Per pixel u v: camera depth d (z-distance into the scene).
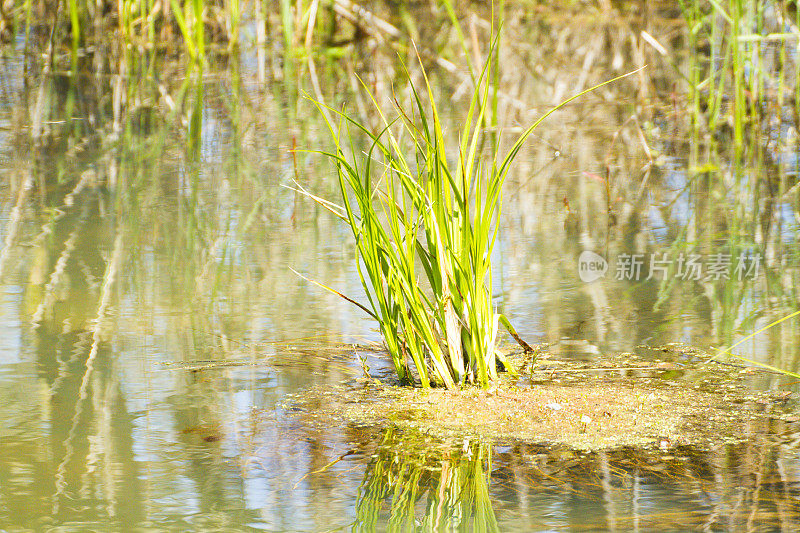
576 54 16.88
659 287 6.95
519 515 3.96
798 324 6.12
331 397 5.18
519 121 12.70
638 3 19.94
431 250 5.38
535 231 8.35
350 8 18.34
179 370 5.51
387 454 4.52
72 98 13.93
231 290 6.88
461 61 16.59
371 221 5.30
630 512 3.95
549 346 5.89
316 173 10.16
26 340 5.91
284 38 17.69
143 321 6.27
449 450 4.54
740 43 11.62
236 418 4.90
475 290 5.21
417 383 5.38
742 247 7.82
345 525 3.91
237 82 15.03
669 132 12.03
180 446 4.60
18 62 16.19
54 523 3.90
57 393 5.17
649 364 5.56
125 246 7.86
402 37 18.00
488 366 5.36
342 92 14.31
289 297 6.77
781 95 11.52
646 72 14.80
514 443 4.60
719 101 11.70
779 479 4.19
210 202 9.18
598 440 4.61
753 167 10.40
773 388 5.19
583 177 10.13
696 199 9.27
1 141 11.55
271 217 8.70
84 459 4.45
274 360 5.68
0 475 4.29
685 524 3.85
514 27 18.72
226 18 18.02
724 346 5.82
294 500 4.11
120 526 3.89
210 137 11.80
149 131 12.12
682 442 4.56
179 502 4.09
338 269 7.33
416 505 4.06
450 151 10.93
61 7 17.59
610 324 6.24
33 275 7.13
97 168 10.42
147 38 17.58
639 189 9.66
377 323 6.30
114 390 5.22
